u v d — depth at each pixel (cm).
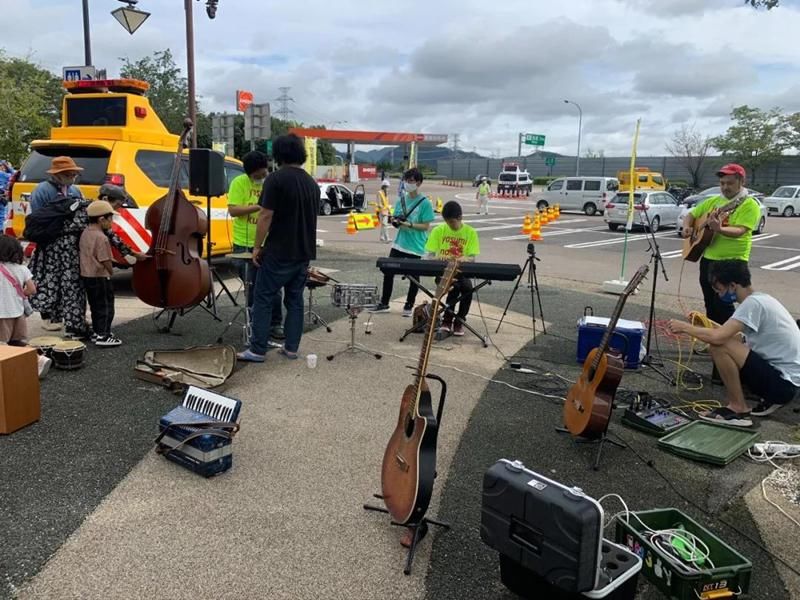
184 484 334
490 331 690
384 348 598
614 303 872
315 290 868
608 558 252
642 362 574
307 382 493
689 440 405
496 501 252
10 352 385
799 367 439
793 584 275
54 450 364
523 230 2006
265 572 266
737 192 560
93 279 541
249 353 530
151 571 263
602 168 5947
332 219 2258
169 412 384
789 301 961
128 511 306
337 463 363
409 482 276
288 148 498
